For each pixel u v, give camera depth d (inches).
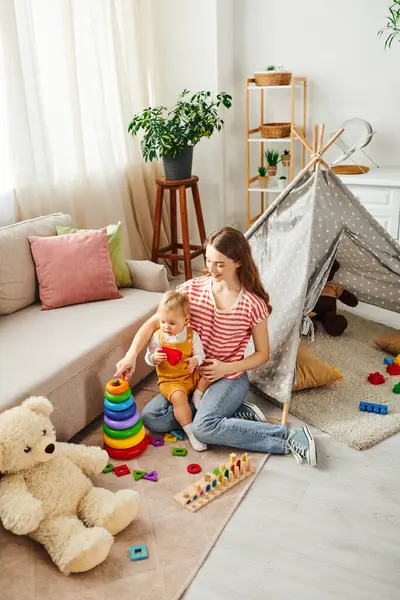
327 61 161.3
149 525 75.0
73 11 125.3
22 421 73.0
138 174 154.3
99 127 135.9
